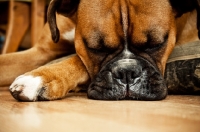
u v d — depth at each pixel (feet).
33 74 2.15
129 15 2.30
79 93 2.47
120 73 2.16
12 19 4.06
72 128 1.39
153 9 2.29
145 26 2.26
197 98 2.18
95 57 2.36
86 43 2.35
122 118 1.55
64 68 2.31
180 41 2.66
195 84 2.23
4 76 2.93
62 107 1.87
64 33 2.90
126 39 2.29
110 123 1.46
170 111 1.71
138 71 2.16
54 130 1.36
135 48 2.30
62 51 3.04
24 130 1.36
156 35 2.27
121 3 2.32
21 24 4.12
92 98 2.20
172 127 1.38
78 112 1.71
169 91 2.35
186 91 2.30
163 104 1.94
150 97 2.12
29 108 1.85
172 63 2.35
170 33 2.36
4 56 2.97
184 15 2.61
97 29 2.30
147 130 1.34
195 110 1.73
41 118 1.58
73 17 2.59
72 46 2.98
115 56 2.30
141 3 2.30
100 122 1.48
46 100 2.13
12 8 4.04
